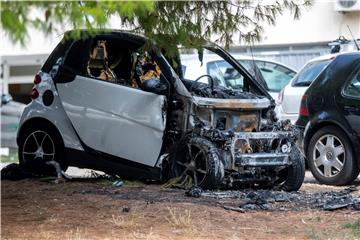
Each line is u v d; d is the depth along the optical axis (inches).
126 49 856.9
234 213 677.3
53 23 394.0
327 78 959.6
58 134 863.7
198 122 787.4
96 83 842.8
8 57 2030.0
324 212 697.0
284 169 826.2
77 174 962.1
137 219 636.7
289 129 827.4
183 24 684.7
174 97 806.5
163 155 811.4
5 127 1603.1
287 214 684.7
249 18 746.2
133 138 821.9
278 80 1301.7
